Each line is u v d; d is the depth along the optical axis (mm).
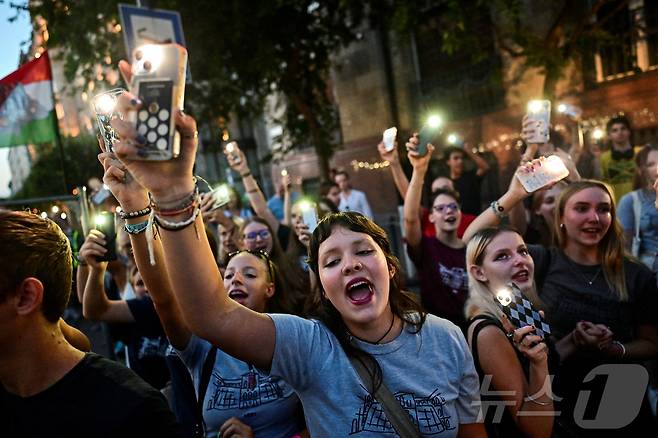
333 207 5133
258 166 16234
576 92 8656
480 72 9969
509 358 2016
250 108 10531
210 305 1337
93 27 8438
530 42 7352
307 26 9500
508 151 9758
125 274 3830
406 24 8242
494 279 2385
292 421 2090
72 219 3400
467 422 1668
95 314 2586
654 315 2637
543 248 2902
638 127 8078
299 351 1517
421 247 3672
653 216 3744
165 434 1264
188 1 8023
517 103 9516
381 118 11500
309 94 10508
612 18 8375
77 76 10242
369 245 1632
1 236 1196
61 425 1198
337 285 1602
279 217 8422
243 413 1992
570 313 2680
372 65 11484
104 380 1268
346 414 1504
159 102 1087
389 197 11453
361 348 1594
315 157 13328
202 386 2061
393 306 1696
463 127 10375
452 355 1651
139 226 1653
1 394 1243
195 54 8461
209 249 1339
